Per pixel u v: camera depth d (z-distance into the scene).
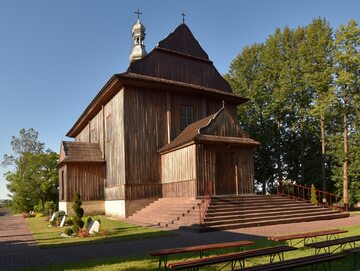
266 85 41.94
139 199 23.62
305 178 39.38
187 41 28.17
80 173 27.23
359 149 31.14
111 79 23.89
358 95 30.42
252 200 20.00
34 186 46.56
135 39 32.81
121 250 11.17
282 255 8.97
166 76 26.36
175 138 25.55
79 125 37.50
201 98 27.70
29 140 68.50
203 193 20.36
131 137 24.03
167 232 15.13
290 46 40.91
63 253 11.02
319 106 31.84
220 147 21.53
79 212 15.64
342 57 29.80
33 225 22.08
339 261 8.92
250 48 45.25
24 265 9.44
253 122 41.84
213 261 7.36
